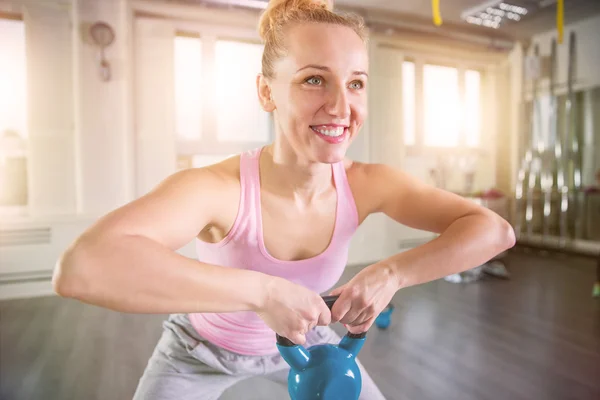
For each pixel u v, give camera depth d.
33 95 3.36
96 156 3.51
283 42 0.56
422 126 4.77
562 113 4.89
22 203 3.43
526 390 1.79
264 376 0.88
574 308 2.88
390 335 2.42
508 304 2.99
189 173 0.61
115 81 3.54
